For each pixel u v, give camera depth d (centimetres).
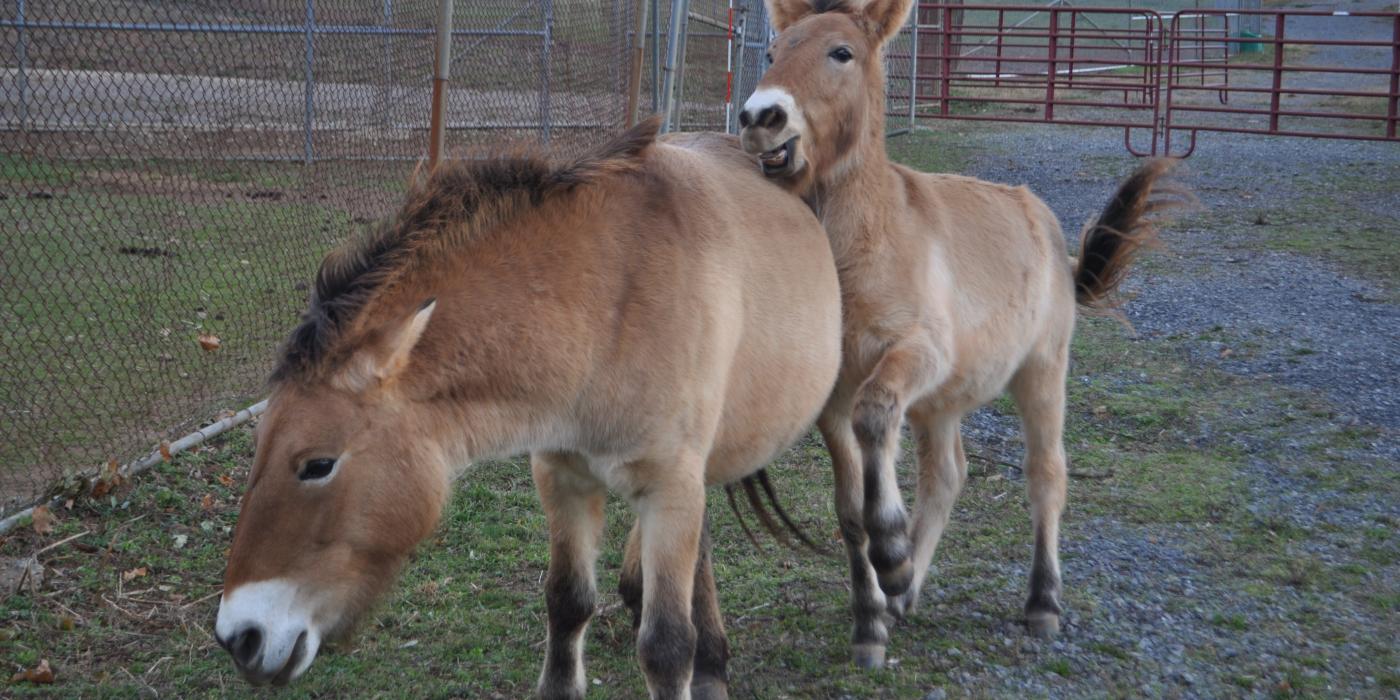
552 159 303
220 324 641
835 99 377
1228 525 514
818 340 351
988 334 417
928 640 407
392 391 256
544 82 998
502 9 1216
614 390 287
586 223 289
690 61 1401
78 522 434
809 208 381
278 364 253
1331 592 451
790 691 368
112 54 930
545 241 283
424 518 263
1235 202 1276
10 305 586
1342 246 1065
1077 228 1094
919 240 398
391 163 936
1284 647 407
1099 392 691
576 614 330
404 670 366
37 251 726
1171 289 923
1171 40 1603
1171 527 512
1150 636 414
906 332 387
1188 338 798
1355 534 505
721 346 306
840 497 395
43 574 394
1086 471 574
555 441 290
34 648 357
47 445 472
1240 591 450
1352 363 742
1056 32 1662
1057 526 436
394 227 275
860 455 389
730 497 416
